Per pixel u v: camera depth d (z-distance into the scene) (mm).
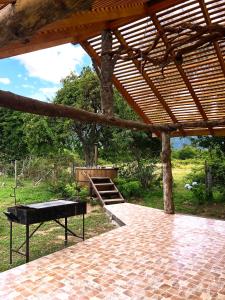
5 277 3723
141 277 3744
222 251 4719
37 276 3760
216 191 10367
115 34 5594
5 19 1362
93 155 14109
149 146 12820
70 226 7027
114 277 3744
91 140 13875
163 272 3902
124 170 12406
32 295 3262
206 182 10133
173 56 3488
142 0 4609
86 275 3793
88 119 4535
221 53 5516
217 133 7367
